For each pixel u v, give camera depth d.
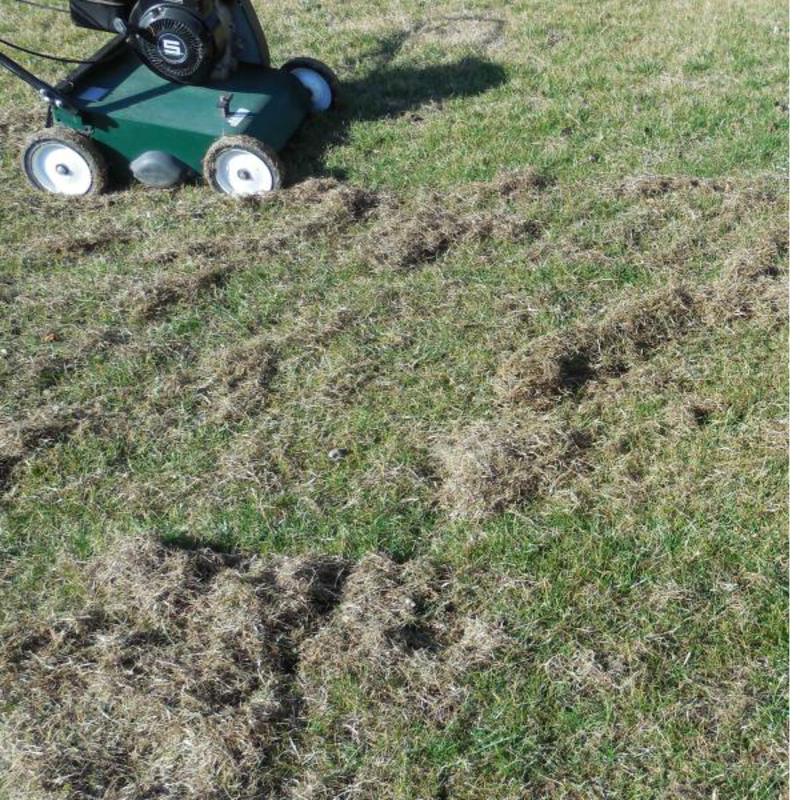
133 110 6.60
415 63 8.53
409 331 5.17
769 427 4.41
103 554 3.97
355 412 4.69
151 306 5.44
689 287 5.30
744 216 5.91
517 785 3.16
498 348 5.00
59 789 3.16
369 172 6.82
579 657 3.51
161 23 6.45
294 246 5.96
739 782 3.13
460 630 3.65
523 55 8.52
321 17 9.76
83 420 4.67
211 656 3.49
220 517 4.16
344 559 3.94
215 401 4.79
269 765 3.23
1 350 5.17
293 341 5.14
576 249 5.74
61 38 9.52
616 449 4.36
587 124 7.26
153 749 3.26
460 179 6.65
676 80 7.81
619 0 9.57
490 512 4.08
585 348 4.93
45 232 6.32
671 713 3.31
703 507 4.05
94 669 3.51
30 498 4.30
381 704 3.38
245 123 6.52
